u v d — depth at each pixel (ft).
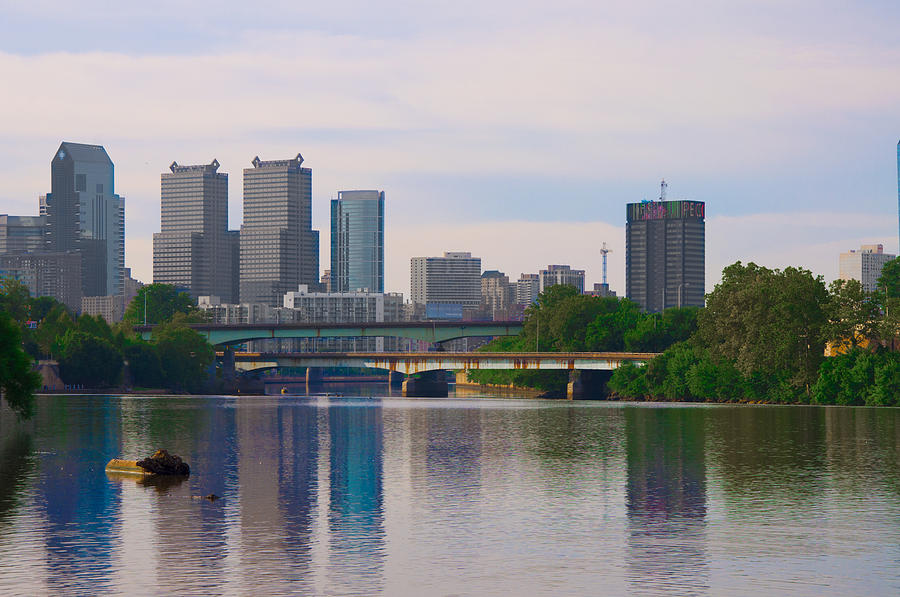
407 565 326.03
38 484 488.44
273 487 483.51
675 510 422.41
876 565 327.26
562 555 339.57
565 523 392.88
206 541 358.43
